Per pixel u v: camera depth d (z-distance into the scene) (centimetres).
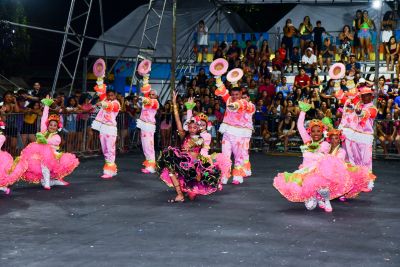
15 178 951
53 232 709
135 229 729
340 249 641
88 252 618
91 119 1582
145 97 1268
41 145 1032
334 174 830
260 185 1110
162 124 1803
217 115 1819
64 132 1488
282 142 1816
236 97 1116
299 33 2195
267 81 1966
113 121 1197
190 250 629
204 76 2066
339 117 1667
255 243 663
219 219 796
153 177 1206
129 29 2319
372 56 2141
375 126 1650
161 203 915
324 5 2395
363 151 1073
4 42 1783
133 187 1073
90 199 941
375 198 981
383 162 1557
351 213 848
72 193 995
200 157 939
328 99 1828
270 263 583
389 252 631
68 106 1572
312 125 870
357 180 917
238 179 1125
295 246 652
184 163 923
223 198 966
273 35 2378
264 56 2166
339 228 749
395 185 1138
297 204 915
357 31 2128
